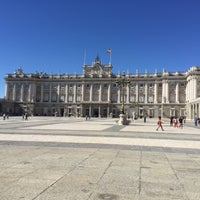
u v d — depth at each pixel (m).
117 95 129.12
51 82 137.62
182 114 119.06
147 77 126.25
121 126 43.31
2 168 9.86
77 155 13.01
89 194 7.02
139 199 6.74
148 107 125.50
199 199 6.84
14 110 136.88
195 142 20.34
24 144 16.86
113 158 12.39
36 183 7.95
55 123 50.12
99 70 132.50
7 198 6.59
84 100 132.75
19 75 137.50
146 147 16.67
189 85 111.94
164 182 8.40
